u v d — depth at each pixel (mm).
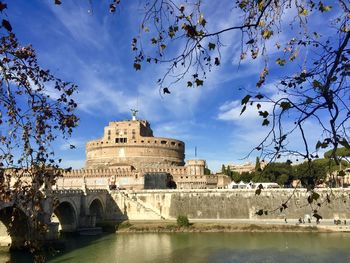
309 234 92875
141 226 106688
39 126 16750
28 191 17266
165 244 82688
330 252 70750
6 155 16266
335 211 109312
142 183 145375
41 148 16828
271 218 116562
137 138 177250
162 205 127250
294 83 11477
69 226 103688
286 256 67938
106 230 106562
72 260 66125
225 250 74500
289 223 105500
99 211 124562
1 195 16469
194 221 118375
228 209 121812
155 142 179000
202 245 80500
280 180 130875
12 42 15797
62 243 77750
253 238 88812
